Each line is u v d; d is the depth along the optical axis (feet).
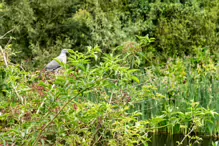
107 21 52.06
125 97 13.82
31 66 45.19
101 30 51.55
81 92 10.43
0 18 49.55
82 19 52.90
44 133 11.87
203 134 28.86
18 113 12.05
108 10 56.24
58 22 54.75
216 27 56.39
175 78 33.50
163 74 36.99
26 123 11.21
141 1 59.31
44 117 10.94
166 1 59.26
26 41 52.60
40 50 47.75
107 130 13.93
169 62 38.86
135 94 14.03
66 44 50.14
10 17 49.39
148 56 49.49
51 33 53.62
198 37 54.29
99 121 12.98
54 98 10.50
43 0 52.29
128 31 53.83
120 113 12.96
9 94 12.67
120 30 53.11
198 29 54.60
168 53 54.24
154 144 25.12
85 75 10.34
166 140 26.48
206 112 12.17
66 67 10.39
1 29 50.29
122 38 51.93
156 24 57.47
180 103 29.91
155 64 48.24
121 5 58.44
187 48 53.93
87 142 13.21
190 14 55.52
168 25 55.77
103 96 14.21
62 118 11.52
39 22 53.57
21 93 12.39
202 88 30.81
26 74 13.60
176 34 53.83
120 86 14.24
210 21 54.39
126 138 13.00
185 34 53.72
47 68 23.47
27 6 49.73
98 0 56.08
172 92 30.94
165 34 54.44
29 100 12.49
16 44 49.67
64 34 54.08
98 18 52.65
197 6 57.06
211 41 53.78
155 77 31.09
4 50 14.12
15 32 51.08
